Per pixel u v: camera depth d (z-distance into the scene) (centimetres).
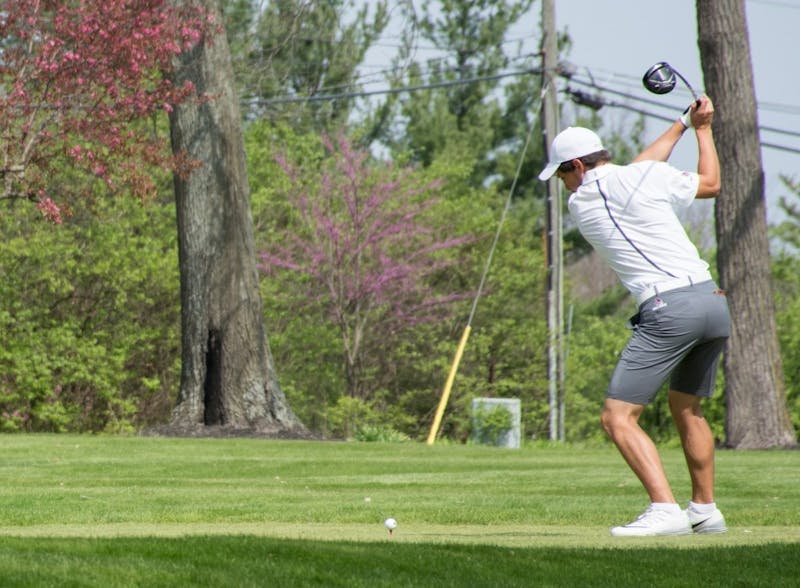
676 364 1609
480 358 7919
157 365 7150
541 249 9519
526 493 2566
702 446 1662
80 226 6594
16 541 1258
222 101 5047
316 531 1609
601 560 1220
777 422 5066
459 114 10400
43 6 4306
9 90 4350
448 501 2278
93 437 4528
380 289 7431
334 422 7206
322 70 8669
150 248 6875
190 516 1923
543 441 5831
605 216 1627
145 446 4056
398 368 8000
